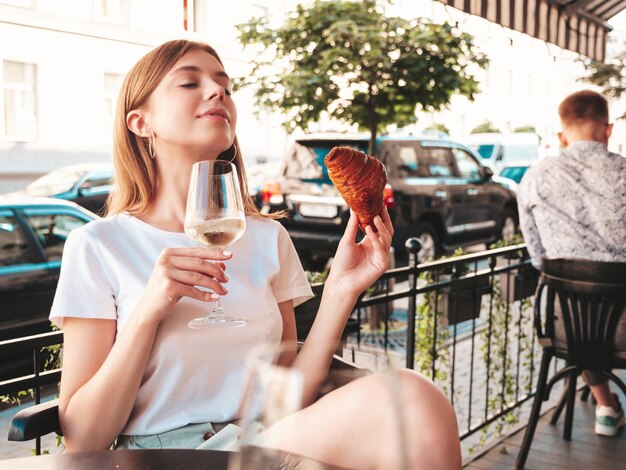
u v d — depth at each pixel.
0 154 15.52
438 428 1.14
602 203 3.30
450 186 10.09
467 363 5.11
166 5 17.44
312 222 8.66
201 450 1.18
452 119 26.52
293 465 0.71
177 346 1.67
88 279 1.70
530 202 3.51
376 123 6.38
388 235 1.71
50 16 15.77
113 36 16.84
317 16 6.04
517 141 20.14
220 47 17.58
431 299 3.75
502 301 4.09
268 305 1.87
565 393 3.74
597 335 3.09
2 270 4.41
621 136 15.55
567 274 3.10
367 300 2.82
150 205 1.90
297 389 0.72
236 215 1.65
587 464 3.26
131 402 1.57
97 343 1.68
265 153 19.55
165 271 1.51
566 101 3.51
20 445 3.62
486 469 3.23
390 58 6.02
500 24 4.69
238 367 1.74
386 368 0.73
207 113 1.84
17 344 1.84
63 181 10.82
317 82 6.07
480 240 10.90
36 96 15.88
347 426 0.97
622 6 5.94
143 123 1.88
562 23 5.49
